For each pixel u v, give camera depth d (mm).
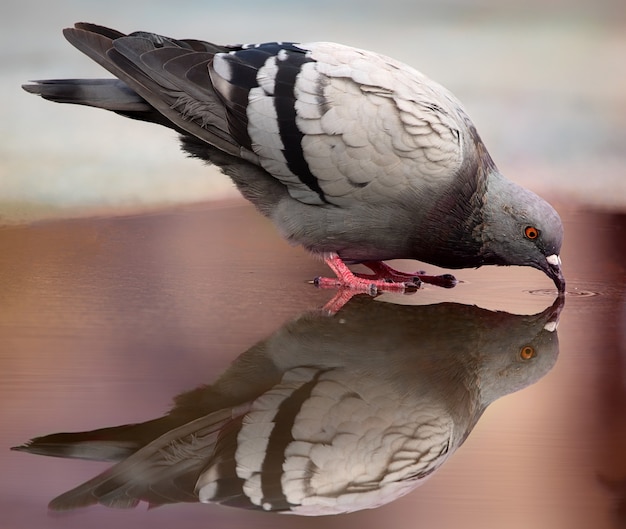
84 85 11406
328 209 11453
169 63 11305
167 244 13383
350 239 11633
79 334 9383
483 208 11461
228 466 6695
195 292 11219
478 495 6332
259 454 6918
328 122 10961
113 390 7941
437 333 10047
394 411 7762
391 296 11594
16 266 11953
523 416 7727
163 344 9195
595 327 10367
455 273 12984
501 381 8539
